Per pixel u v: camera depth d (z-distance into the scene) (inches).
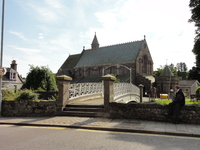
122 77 2059.5
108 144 215.6
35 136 253.1
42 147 205.3
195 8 1003.3
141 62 2121.1
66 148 201.6
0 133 272.4
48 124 324.8
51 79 1024.9
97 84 677.9
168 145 211.8
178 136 252.8
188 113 332.2
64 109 428.8
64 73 2652.6
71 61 2878.9
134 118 369.7
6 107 446.9
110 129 288.0
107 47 2551.7
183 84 2564.0
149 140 232.4
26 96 454.0
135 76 2014.0
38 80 989.2
